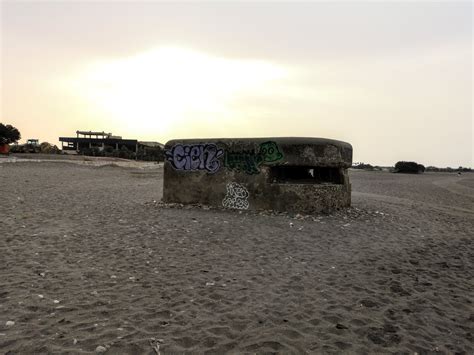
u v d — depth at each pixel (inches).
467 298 199.2
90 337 145.3
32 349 135.1
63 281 205.3
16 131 1881.2
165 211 442.9
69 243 285.4
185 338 147.3
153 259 253.4
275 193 442.0
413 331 160.9
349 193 476.7
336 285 212.4
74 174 992.2
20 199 480.4
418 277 231.0
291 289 204.1
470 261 271.1
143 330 152.9
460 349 148.2
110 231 331.0
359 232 351.9
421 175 2288.4
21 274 212.7
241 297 190.9
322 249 289.4
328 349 143.3
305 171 488.7
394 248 299.1
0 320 156.2
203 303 182.2
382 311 179.8
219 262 250.4
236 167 460.8
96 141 2815.0
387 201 604.1
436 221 435.8
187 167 488.1
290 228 359.9
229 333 153.3
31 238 293.3
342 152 442.3
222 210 453.7
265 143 444.5
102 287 199.0
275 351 140.6
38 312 165.5
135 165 1562.5
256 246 293.3
